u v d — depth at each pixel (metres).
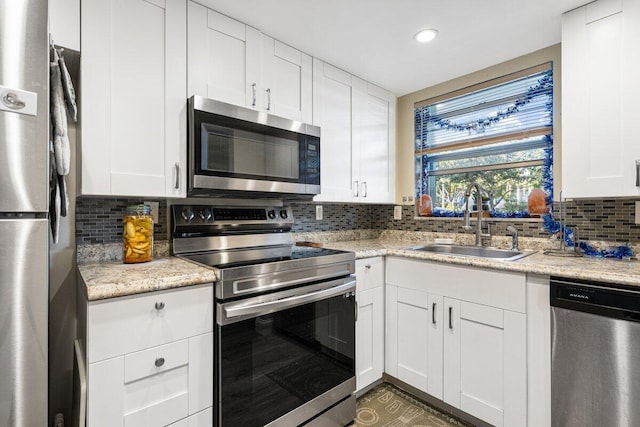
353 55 2.12
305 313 1.61
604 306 1.32
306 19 1.73
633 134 1.51
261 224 2.00
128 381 1.11
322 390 1.67
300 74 2.04
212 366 1.30
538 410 1.51
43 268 0.92
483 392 1.69
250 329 1.40
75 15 1.27
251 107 1.77
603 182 1.58
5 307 0.86
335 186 2.25
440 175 2.65
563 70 1.70
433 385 1.90
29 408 0.90
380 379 2.13
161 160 1.48
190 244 1.75
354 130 2.40
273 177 1.81
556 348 1.45
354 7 1.63
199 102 1.54
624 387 1.28
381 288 2.13
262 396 1.43
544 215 2.05
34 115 0.90
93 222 1.58
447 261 1.82
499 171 2.33
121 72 1.38
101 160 1.33
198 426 1.26
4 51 0.86
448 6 1.63
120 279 1.14
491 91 2.35
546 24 1.79
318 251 1.94
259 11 1.66
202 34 1.61
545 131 2.11
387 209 2.96
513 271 1.58
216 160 1.59
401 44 1.99
